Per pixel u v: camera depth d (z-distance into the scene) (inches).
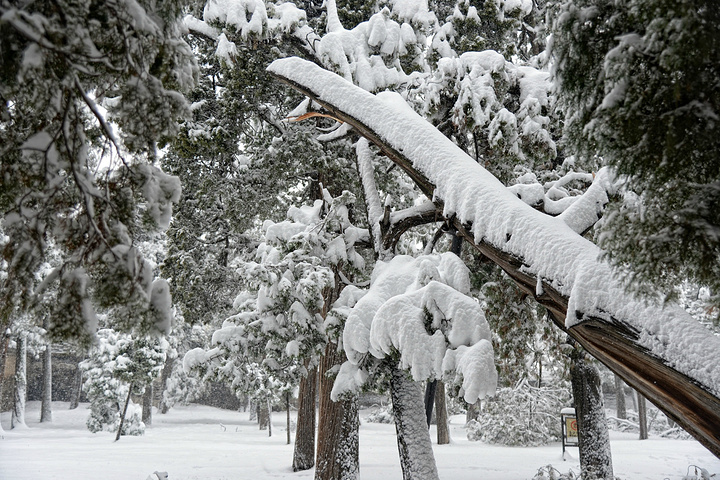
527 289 217.6
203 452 793.6
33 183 124.3
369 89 478.6
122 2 112.8
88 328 113.3
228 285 562.9
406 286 306.3
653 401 166.9
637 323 158.4
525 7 488.1
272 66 347.9
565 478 463.8
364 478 542.6
